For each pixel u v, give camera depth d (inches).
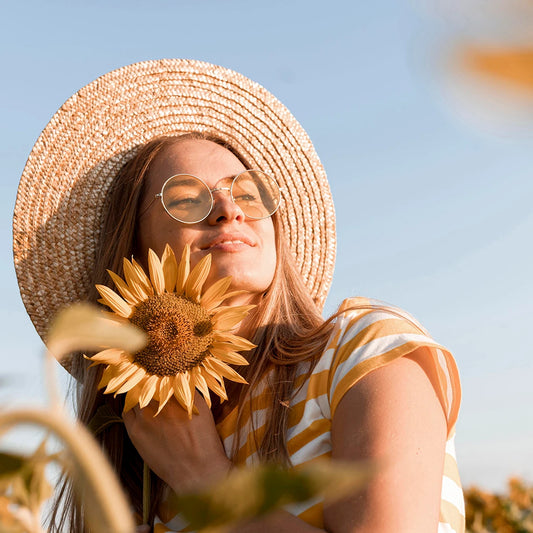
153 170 90.1
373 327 67.2
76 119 103.6
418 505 54.1
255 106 109.8
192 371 64.1
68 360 94.4
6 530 15.8
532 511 160.7
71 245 102.0
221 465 66.9
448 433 67.9
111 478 11.2
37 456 15.7
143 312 63.9
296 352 73.0
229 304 81.0
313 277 110.2
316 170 111.0
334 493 9.9
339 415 62.3
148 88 106.0
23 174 102.3
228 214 80.6
